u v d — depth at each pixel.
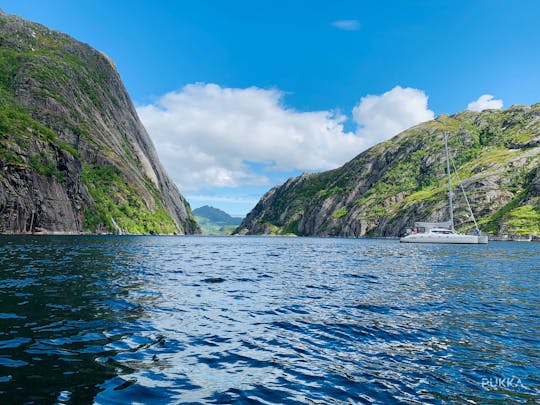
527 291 22.47
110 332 12.02
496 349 11.23
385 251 74.69
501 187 194.88
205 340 11.78
